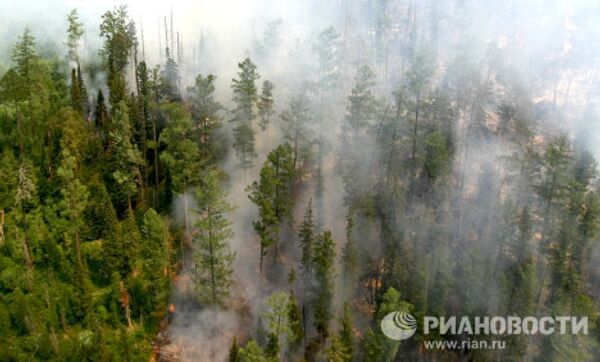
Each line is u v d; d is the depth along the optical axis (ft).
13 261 245.45
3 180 259.80
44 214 263.49
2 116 288.30
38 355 219.41
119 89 305.32
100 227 258.78
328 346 249.75
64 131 275.18
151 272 242.37
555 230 255.29
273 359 212.64
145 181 287.07
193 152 266.57
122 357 231.30
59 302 238.27
